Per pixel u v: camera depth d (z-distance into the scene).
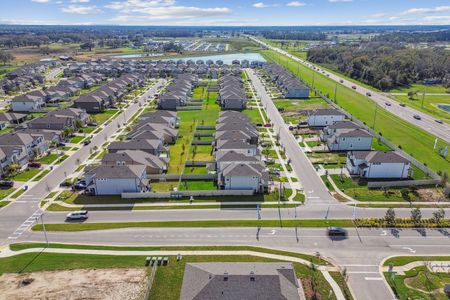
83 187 78.31
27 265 53.53
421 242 59.47
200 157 97.88
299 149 102.94
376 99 167.25
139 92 182.00
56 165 91.75
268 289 42.28
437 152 100.00
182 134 117.50
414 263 54.16
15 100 145.50
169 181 83.62
